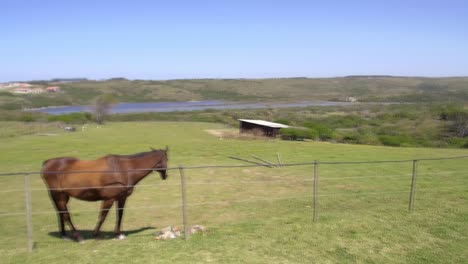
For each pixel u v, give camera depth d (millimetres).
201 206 13719
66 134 42344
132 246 8617
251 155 27250
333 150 29906
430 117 68188
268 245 8758
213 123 65875
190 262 7703
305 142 37156
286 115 87500
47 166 8766
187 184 18031
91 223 11375
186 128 53219
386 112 89438
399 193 15055
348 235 9500
